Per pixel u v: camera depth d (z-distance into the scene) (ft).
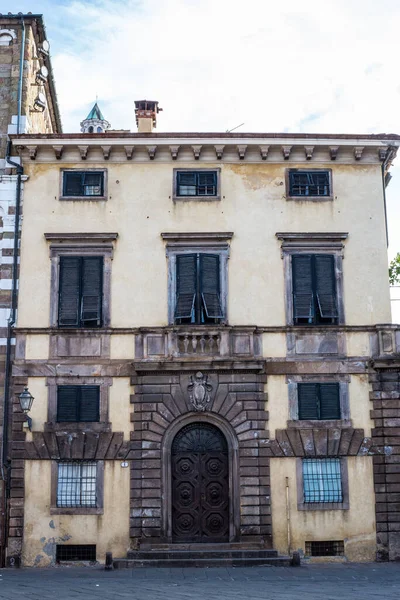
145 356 83.97
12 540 79.71
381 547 80.48
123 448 82.33
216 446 83.71
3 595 54.90
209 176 89.61
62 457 81.87
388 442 82.69
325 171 90.07
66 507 81.05
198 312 85.25
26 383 83.46
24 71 92.79
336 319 85.92
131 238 87.35
